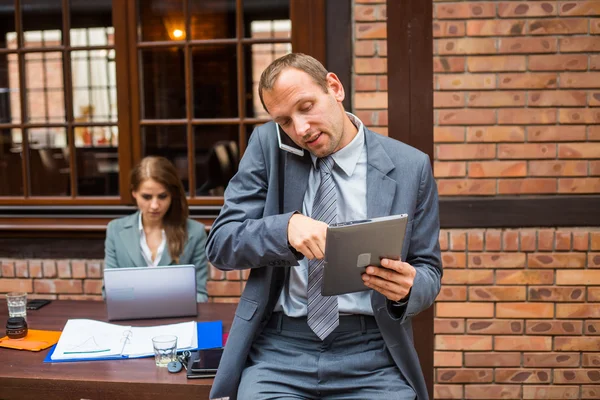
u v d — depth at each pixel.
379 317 1.82
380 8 3.33
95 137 3.89
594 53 3.28
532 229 3.37
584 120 3.30
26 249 3.74
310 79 1.75
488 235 3.36
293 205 1.87
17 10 3.79
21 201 3.79
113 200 3.75
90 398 1.90
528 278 3.37
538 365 3.40
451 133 3.35
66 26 3.73
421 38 3.32
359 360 1.82
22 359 2.09
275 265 1.77
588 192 3.33
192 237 3.11
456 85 3.33
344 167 1.88
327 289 1.64
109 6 3.76
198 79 3.71
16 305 2.44
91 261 3.70
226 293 3.63
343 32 3.43
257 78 3.68
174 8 3.67
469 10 3.29
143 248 3.07
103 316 2.55
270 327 1.92
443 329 3.41
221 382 1.83
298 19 3.47
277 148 1.90
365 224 1.54
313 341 1.85
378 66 3.35
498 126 3.33
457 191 3.37
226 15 3.64
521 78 3.30
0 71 4.29
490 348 3.40
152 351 2.12
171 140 3.80
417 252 1.88
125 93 3.69
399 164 1.87
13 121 4.29
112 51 3.88
